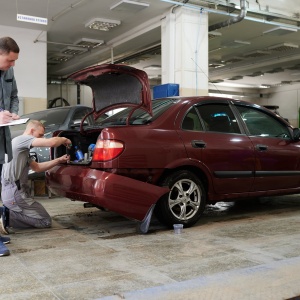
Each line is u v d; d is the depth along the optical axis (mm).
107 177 3342
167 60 9859
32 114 6676
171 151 3672
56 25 11453
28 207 3775
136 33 11727
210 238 3457
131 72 3496
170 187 3691
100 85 3857
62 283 2365
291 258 2760
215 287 2213
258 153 4289
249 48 15109
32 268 2650
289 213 4691
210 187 3965
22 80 11539
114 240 3418
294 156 4625
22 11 10180
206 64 9727
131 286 2312
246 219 4332
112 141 3412
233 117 4309
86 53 15094
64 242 3354
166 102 4188
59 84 19125
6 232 3645
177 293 2119
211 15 10383
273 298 2088
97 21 10680
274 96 25141
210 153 3926
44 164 3771
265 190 4391
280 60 16844
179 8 9484
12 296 2162
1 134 2895
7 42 2787
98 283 2363
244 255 2926
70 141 3838
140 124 3701
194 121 4000
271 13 10000
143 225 3566
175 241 3359
